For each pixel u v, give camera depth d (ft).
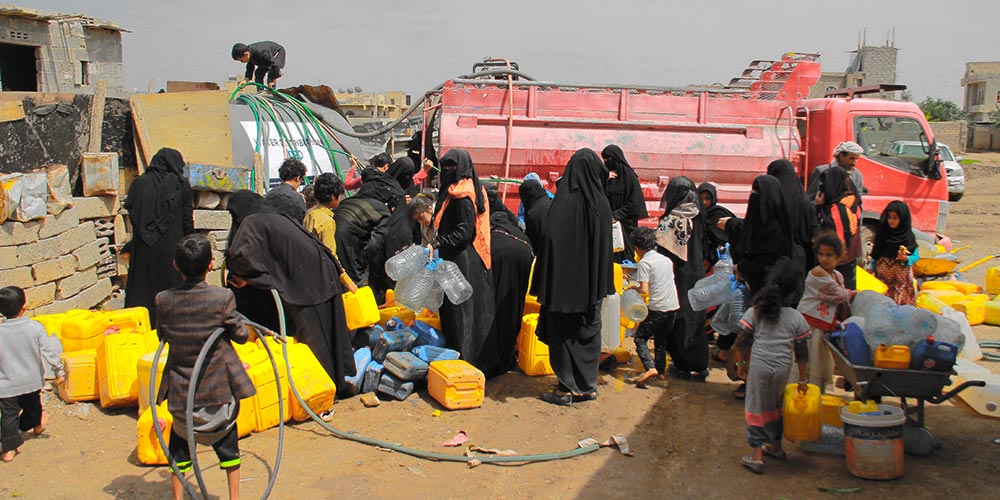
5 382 17.25
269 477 16.57
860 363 17.21
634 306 22.26
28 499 15.60
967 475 16.80
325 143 38.52
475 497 15.96
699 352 23.04
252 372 18.70
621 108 33.42
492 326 22.85
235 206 21.01
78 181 29.04
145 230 23.44
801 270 17.06
